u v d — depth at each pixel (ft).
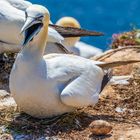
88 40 110.93
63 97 44.80
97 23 128.36
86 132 45.11
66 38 57.00
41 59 45.16
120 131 45.37
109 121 47.01
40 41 44.93
